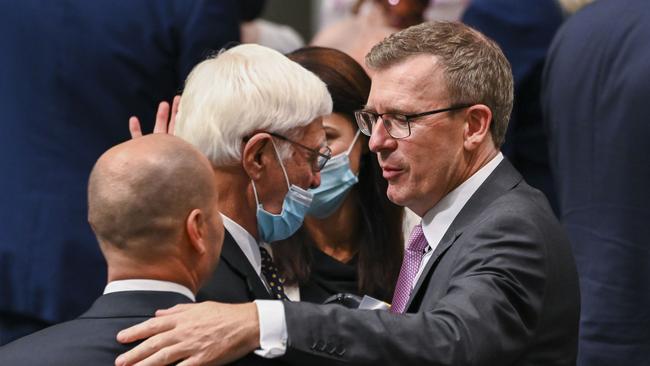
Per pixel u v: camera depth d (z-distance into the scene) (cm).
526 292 527
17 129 805
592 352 712
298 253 678
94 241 806
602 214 709
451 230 566
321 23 1407
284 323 498
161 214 482
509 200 558
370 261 698
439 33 571
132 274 488
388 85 566
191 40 809
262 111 562
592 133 716
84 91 804
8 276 796
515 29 925
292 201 582
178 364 479
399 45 572
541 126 925
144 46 809
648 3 702
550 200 929
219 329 488
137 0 810
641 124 684
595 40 720
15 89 807
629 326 698
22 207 798
